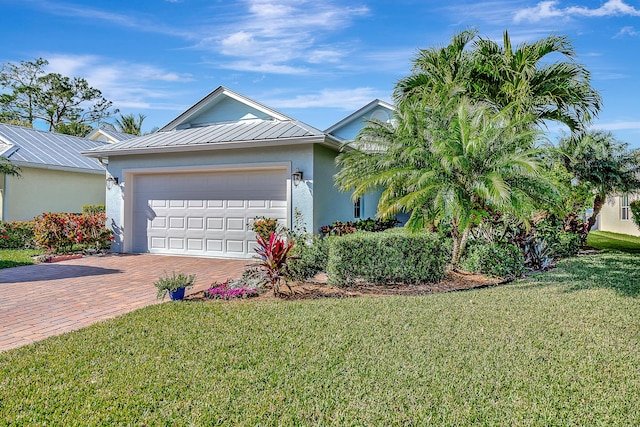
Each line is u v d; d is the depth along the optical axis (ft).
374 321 17.15
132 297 22.65
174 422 9.78
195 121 44.39
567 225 41.14
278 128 37.63
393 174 25.44
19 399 10.77
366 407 10.38
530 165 23.22
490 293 22.29
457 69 37.29
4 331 16.71
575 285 24.40
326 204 37.09
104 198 62.08
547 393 11.03
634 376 12.01
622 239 56.85
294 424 9.73
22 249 44.24
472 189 25.43
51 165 52.95
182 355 13.61
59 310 19.89
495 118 26.73
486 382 11.63
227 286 24.06
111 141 79.05
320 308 19.27
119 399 10.77
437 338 15.08
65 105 132.77
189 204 39.24
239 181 37.37
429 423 9.71
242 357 13.42
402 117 28.27
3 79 122.11
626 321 17.12
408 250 24.88
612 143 46.65
